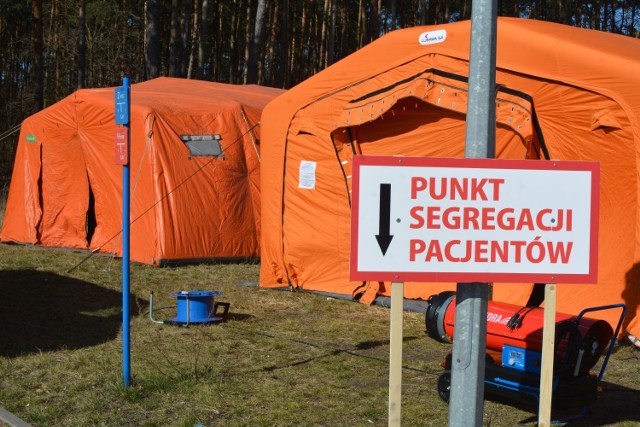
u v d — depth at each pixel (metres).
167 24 44.16
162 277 11.79
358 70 9.98
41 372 6.50
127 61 37.06
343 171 10.31
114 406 5.63
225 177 13.54
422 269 3.61
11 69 40.62
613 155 7.86
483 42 3.57
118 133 5.96
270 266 11.05
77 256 13.54
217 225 13.32
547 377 3.94
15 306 9.48
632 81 7.73
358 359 7.12
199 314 8.56
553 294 3.87
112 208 13.66
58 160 14.52
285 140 10.84
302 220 10.73
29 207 14.86
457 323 3.64
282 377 6.47
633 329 7.64
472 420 3.56
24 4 39.56
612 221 7.90
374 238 3.58
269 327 8.51
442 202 3.61
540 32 8.49
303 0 41.12
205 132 13.58
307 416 5.46
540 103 8.36
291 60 41.59
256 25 26.39
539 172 3.67
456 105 8.86
